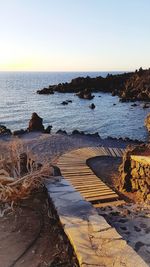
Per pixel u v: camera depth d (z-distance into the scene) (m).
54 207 5.45
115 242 4.35
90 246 4.24
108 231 4.63
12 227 5.09
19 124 37.00
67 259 4.31
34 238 4.80
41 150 19.05
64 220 4.95
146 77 76.88
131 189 12.29
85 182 12.84
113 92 75.81
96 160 16.70
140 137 29.92
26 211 5.62
